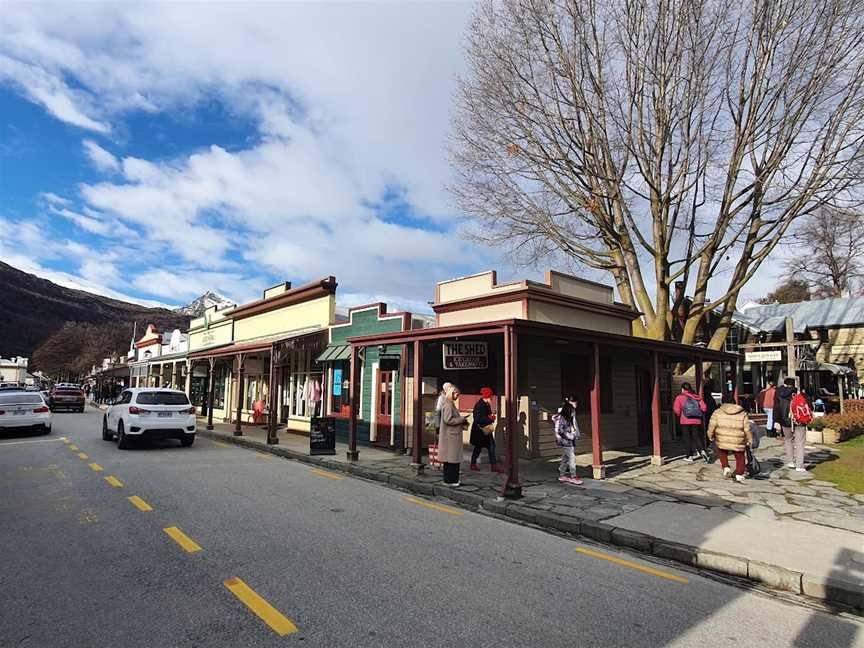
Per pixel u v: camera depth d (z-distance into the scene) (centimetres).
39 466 1110
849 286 4181
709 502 813
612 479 1005
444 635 382
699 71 1745
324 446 1327
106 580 475
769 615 448
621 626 411
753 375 2514
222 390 2622
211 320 2812
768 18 1706
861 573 512
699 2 1695
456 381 1395
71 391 3416
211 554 550
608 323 1479
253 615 407
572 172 1995
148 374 3925
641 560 591
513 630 396
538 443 1244
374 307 1565
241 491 880
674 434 1748
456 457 948
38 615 402
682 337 1995
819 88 1656
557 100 1927
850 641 402
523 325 891
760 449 1431
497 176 2134
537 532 696
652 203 1950
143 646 356
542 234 2148
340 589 464
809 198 1741
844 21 1594
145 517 694
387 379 1484
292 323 2025
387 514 755
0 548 564
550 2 1827
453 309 1392
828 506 788
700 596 485
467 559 563
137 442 1597
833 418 1706
